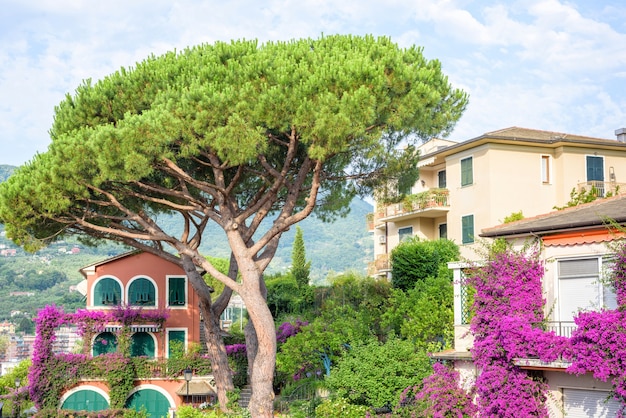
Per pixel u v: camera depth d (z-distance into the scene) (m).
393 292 37.25
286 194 32.62
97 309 43.84
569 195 42.09
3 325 150.62
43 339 39.72
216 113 24.53
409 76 24.73
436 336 32.03
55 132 30.09
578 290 20.72
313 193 26.17
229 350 41.25
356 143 25.11
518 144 42.16
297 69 24.55
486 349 21.31
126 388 40.19
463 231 43.28
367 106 23.66
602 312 19.14
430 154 45.78
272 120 24.20
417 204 45.53
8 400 41.34
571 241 20.86
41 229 30.70
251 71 25.33
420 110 24.97
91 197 29.77
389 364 26.95
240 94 24.52
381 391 26.58
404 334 32.97
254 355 32.72
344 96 23.47
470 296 24.25
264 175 29.66
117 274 44.25
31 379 39.31
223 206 27.77
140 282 44.28
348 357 28.03
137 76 28.19
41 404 39.38
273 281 54.91
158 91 26.64
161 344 43.66
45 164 27.72
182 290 44.44
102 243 34.03
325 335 34.34
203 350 43.75
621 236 19.75
